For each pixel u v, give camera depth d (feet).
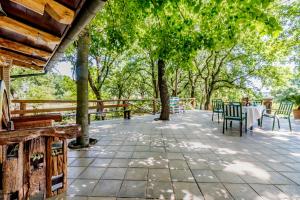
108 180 8.89
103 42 17.35
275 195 7.64
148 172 9.76
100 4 5.34
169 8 12.84
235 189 8.09
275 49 38.19
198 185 8.43
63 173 7.79
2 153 6.36
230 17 10.78
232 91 61.11
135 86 64.03
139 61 51.26
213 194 7.70
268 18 8.72
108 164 10.84
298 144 14.84
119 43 16.67
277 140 16.02
